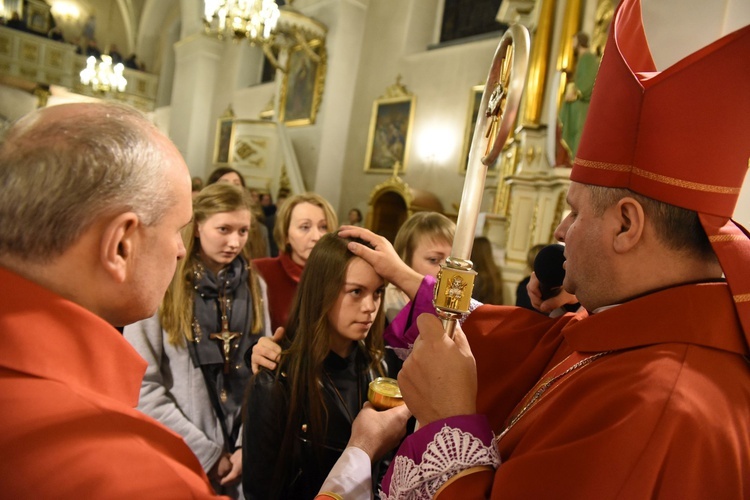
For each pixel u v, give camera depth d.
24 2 15.27
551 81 5.26
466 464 0.68
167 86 17.23
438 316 0.80
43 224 0.55
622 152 0.70
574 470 0.57
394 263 1.26
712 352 0.64
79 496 0.47
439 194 8.53
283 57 10.94
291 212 2.38
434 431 0.71
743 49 0.64
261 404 1.18
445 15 9.29
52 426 0.50
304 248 2.31
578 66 4.87
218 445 1.50
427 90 8.90
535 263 1.45
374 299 1.27
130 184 0.58
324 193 9.70
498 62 0.76
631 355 0.66
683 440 0.55
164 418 1.47
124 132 0.59
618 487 0.54
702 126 0.65
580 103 4.89
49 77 15.51
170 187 0.63
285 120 10.69
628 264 0.72
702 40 1.16
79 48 16.80
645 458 0.54
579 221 0.76
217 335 1.63
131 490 0.48
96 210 0.56
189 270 1.65
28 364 0.52
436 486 0.69
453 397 0.74
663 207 0.68
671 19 1.19
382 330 1.44
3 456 0.48
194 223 1.68
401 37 9.37
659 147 0.67
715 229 0.66
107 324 0.59
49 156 0.55
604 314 0.73
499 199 6.01
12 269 0.57
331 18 9.66
